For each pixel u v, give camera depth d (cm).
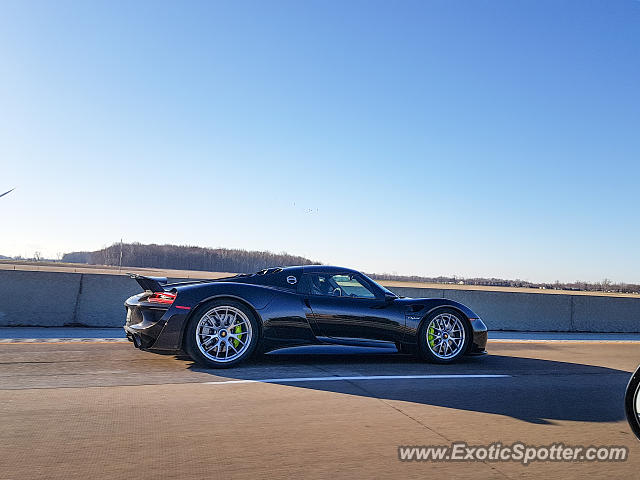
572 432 325
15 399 356
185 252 14262
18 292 786
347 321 542
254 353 516
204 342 492
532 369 571
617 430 333
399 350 577
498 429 325
